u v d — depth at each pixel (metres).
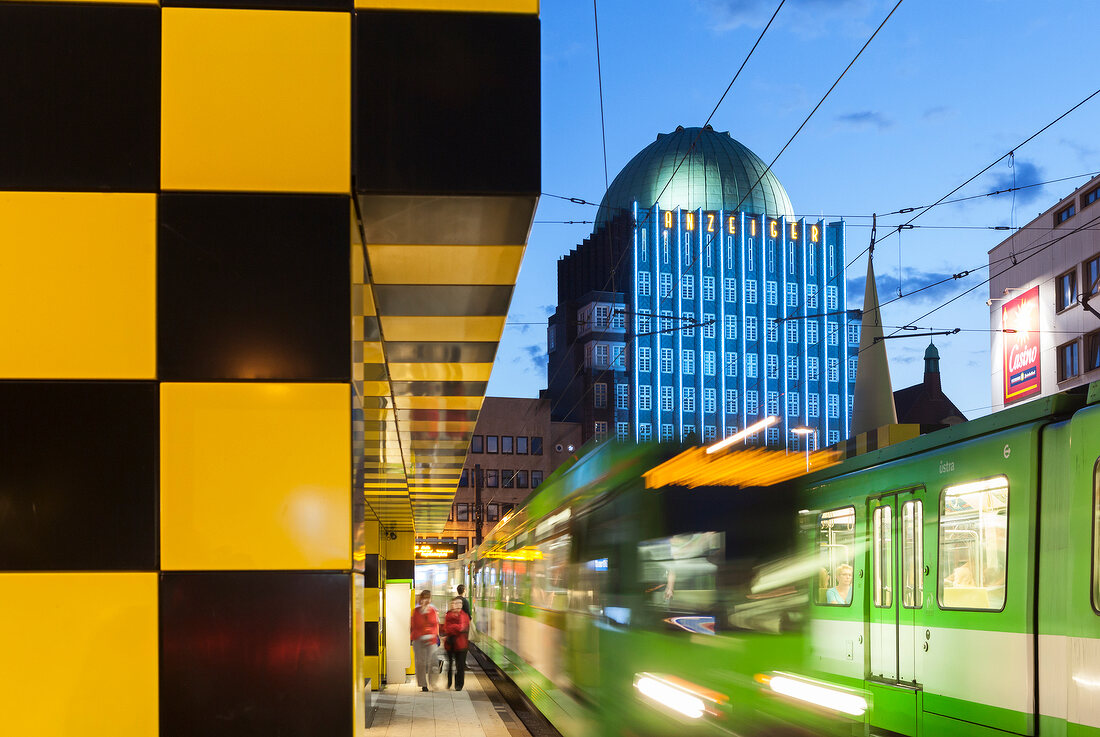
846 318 129.75
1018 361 57.25
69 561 5.11
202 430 5.24
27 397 5.18
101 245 5.29
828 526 11.29
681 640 9.84
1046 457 7.75
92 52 5.38
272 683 5.15
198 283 5.31
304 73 5.46
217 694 5.12
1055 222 53.78
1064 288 52.84
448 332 8.93
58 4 5.39
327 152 5.43
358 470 5.79
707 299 125.62
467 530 98.25
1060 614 7.43
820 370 128.12
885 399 40.38
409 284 7.34
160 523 5.18
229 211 5.36
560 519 13.50
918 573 9.55
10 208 5.27
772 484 10.71
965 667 8.67
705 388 122.88
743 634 10.12
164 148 5.36
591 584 11.36
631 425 117.69
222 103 5.41
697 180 130.12
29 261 5.25
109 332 5.25
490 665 29.62
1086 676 7.04
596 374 116.25
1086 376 50.31
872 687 10.23
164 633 5.13
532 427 101.44
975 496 8.66
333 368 5.32
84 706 5.06
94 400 5.21
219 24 5.45
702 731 9.61
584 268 126.62
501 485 99.62
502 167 5.49
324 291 5.36
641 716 9.56
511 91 5.55
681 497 10.27
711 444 10.59
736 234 127.94
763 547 10.38
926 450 9.77
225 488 5.22
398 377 10.84
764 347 126.25
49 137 5.32
